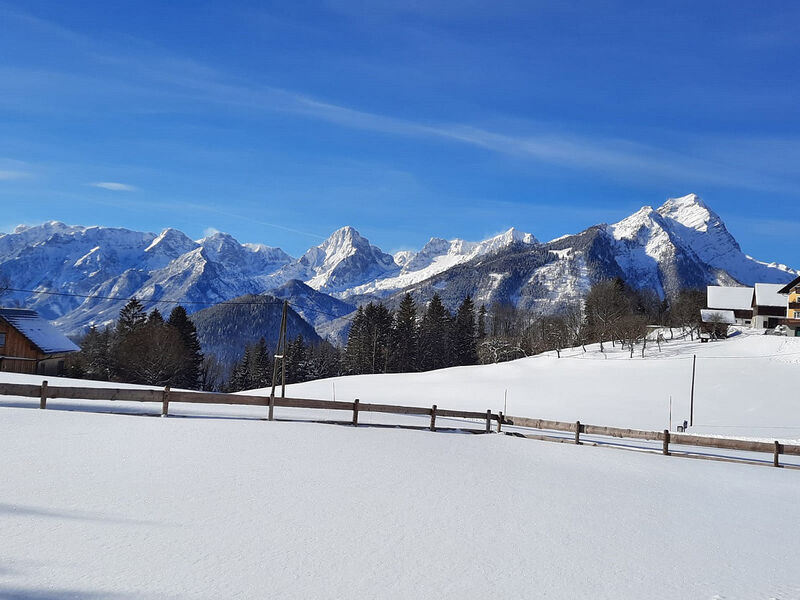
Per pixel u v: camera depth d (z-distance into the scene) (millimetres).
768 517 12719
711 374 68750
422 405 57438
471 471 15094
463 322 126188
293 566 7727
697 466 19641
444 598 7078
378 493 11836
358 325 117438
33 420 16953
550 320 131625
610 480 15680
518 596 7312
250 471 12797
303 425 20641
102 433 15797
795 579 8656
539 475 15461
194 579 7098
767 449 21016
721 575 8617
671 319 128250
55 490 10289
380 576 7613
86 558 7492
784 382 63469
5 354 52188
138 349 75688
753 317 108312
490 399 62625
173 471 12258
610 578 8148
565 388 67812
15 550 7574
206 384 115375
